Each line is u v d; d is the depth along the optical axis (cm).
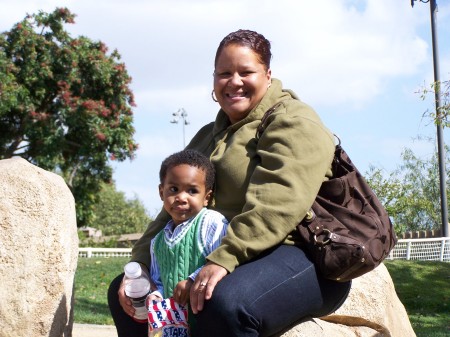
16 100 2512
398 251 1845
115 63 2734
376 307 487
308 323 372
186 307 311
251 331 293
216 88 356
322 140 317
